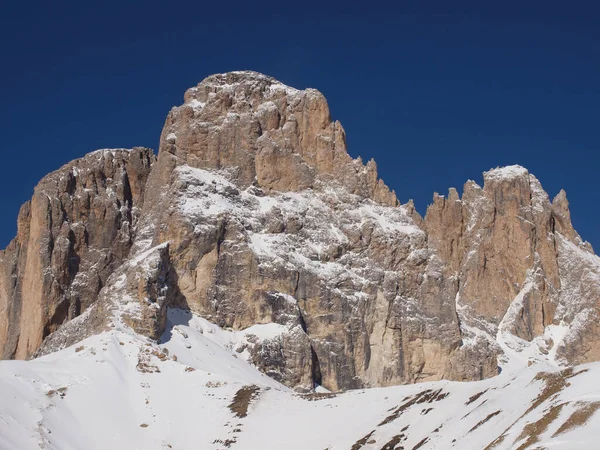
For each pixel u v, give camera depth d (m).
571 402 137.25
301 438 166.88
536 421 136.75
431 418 159.62
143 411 182.75
